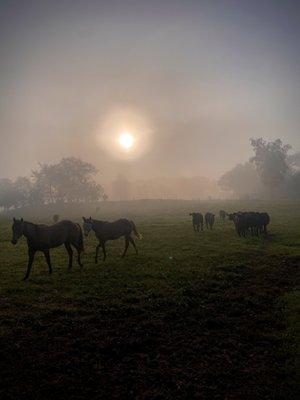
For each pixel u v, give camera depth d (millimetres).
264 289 15500
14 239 15742
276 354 9633
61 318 11570
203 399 7797
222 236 31656
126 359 9273
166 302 13211
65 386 8109
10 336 10305
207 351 9797
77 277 16609
